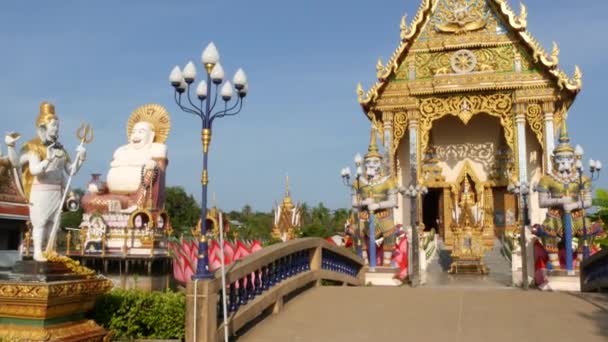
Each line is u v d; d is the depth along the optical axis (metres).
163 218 19.78
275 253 11.11
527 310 10.48
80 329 8.16
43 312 7.53
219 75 9.51
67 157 8.95
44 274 7.88
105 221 18.20
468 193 28.12
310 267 14.41
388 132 27.55
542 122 26.00
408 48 27.72
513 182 24.02
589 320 9.70
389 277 21.62
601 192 30.14
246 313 9.45
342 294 12.45
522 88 26.22
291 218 32.25
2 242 12.66
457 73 26.92
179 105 9.64
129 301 9.45
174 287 18.19
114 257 17.47
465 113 27.02
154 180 20.36
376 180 22.59
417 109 27.28
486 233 29.73
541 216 27.33
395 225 22.78
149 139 21.64
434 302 11.29
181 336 9.34
